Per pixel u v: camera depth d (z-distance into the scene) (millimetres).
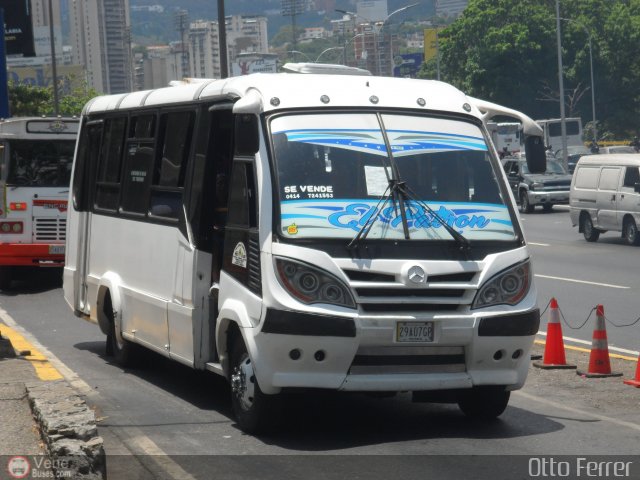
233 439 8680
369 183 8750
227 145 9828
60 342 14602
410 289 8312
